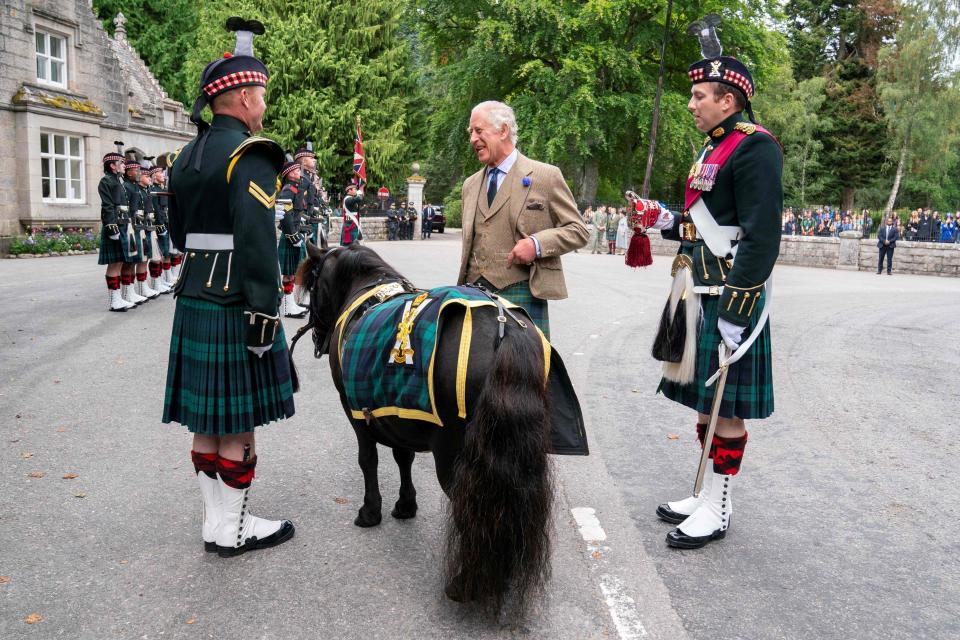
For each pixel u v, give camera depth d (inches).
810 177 1736.0
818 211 1238.9
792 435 212.8
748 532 148.2
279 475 170.4
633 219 143.9
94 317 366.0
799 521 154.1
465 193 163.5
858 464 189.5
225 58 125.0
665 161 1262.3
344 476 170.4
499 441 95.3
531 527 96.0
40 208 711.7
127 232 380.8
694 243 139.3
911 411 238.8
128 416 210.4
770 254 127.2
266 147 122.3
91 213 782.5
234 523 131.0
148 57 1390.3
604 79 1143.0
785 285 674.8
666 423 221.0
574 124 1062.4
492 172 159.0
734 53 1144.8
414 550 134.6
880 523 153.6
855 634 111.6
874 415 233.8
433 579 124.0
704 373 136.9
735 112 133.8
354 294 139.6
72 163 771.4
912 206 1904.5
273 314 121.8
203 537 133.6
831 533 148.3
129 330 334.3
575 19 1082.7
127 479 165.8
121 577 123.6
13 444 186.1
